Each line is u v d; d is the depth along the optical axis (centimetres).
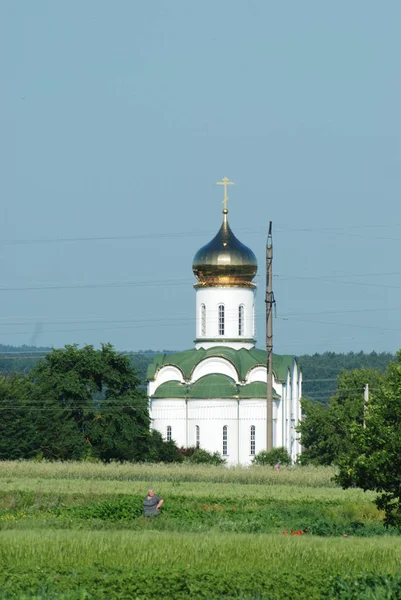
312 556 8156
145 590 6944
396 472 11469
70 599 6625
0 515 12138
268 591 7006
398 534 10988
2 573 7338
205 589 7006
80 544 8481
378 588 7019
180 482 17925
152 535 9256
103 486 16062
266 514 12562
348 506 13312
